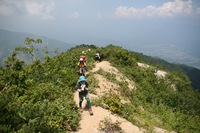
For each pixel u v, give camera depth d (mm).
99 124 10273
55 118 9477
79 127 10039
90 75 19016
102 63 25828
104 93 15641
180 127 14656
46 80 15117
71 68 19547
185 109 18969
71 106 11344
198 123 16297
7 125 7484
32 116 8359
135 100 17422
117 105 12797
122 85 19484
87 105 12555
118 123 10609
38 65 18250
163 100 19219
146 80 24125
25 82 13219
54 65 19219
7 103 8648
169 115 16094
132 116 13000
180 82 28031
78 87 11492
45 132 8336
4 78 12516
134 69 26797
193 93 26703
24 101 11016
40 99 11594
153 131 12008
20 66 15367
